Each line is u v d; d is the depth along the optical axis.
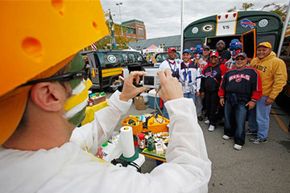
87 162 0.39
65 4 0.31
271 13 4.14
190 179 0.38
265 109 2.85
